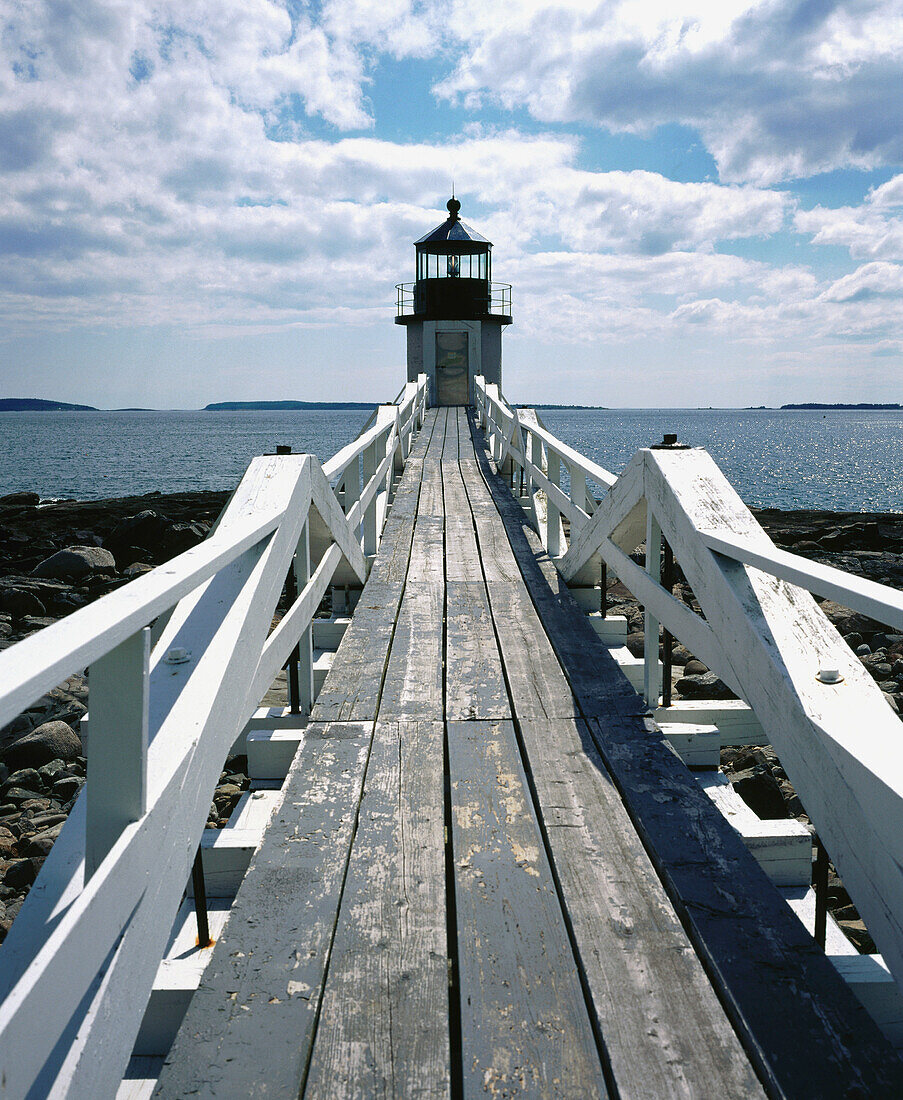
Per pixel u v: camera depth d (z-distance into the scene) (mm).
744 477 50250
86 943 1441
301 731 3863
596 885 2471
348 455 5316
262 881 2502
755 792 5016
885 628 9031
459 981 2090
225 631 2754
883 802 1854
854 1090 1739
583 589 6004
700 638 3285
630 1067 1805
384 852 2666
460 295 23812
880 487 44500
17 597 11828
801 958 2143
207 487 42500
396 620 5258
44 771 6207
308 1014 1967
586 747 3426
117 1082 1600
